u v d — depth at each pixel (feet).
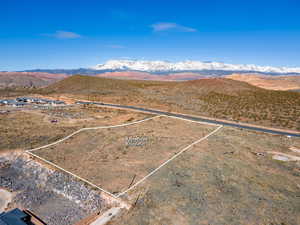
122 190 76.74
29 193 84.23
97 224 60.80
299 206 65.41
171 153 107.14
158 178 83.15
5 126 147.23
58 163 100.48
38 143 122.83
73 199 79.15
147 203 68.44
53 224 68.08
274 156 102.94
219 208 64.90
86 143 123.65
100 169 93.45
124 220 61.72
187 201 68.49
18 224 63.10
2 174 97.19
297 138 130.93
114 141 125.59
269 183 78.69
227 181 80.07
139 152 109.70
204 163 95.30
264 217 60.75
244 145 117.60
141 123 164.25
